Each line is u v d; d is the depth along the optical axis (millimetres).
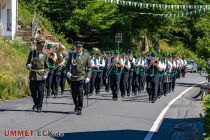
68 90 24688
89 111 15945
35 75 14562
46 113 14734
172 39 66875
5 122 12578
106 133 11812
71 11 43031
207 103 9992
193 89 30469
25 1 41531
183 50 63844
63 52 21125
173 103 20359
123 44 50406
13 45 27859
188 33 67312
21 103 17000
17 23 33281
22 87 19625
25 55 27281
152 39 57594
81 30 44906
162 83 22422
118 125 13188
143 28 51531
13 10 32531
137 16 49938
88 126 12703
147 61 24547
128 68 22234
